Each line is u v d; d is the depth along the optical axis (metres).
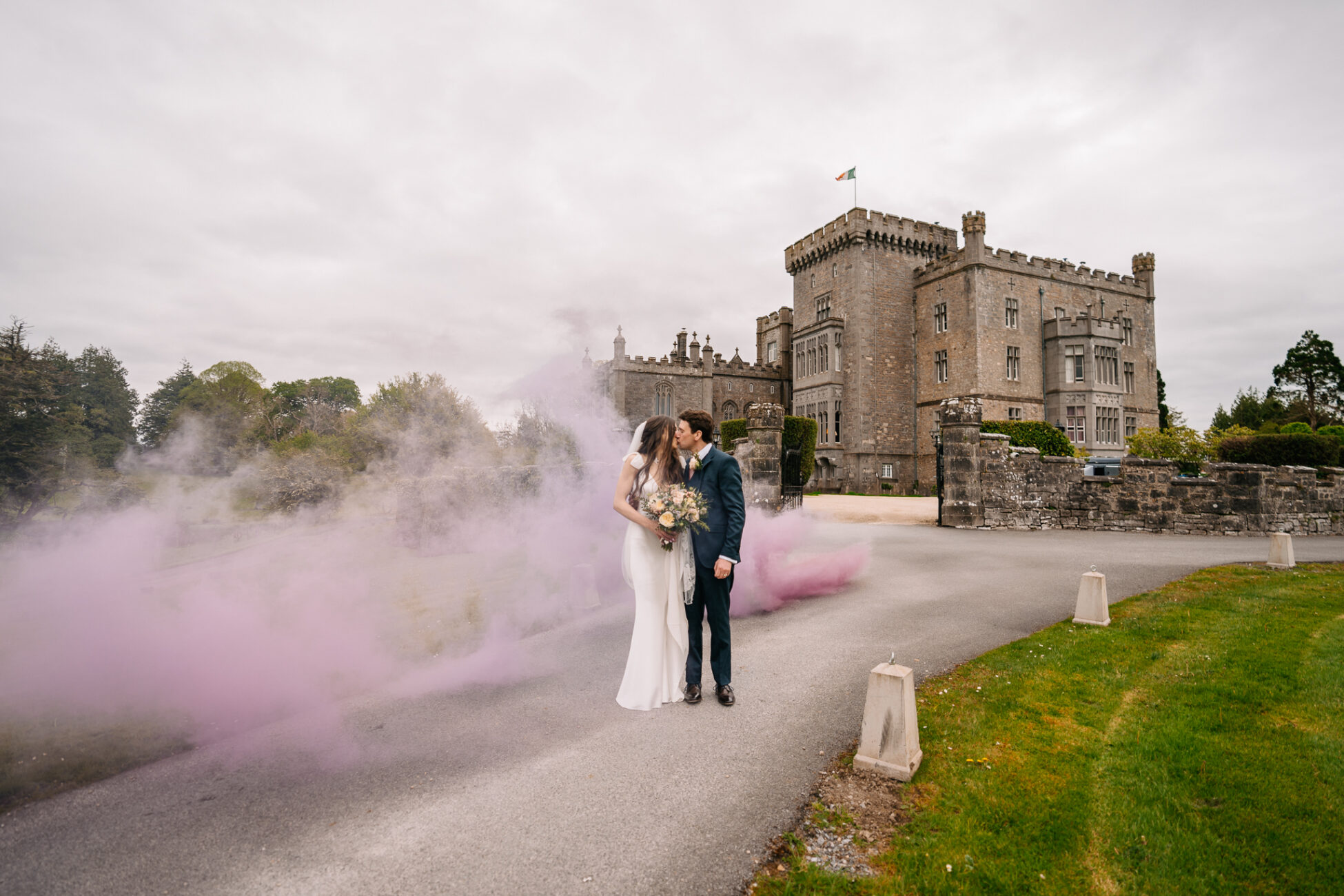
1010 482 13.89
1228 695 4.19
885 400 37.81
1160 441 25.45
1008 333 35.50
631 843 2.63
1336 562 9.43
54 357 13.95
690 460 4.32
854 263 37.78
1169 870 2.50
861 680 4.53
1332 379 53.19
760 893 2.35
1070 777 3.20
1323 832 2.72
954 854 2.60
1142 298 40.16
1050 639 5.47
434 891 2.31
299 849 2.57
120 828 2.71
